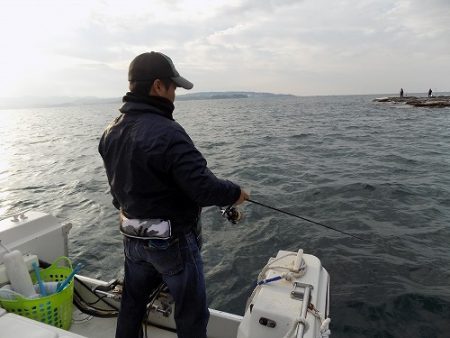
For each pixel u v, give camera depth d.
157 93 1.77
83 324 2.78
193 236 1.89
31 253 2.73
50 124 45.12
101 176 11.74
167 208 1.73
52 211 8.18
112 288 2.81
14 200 9.29
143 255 1.84
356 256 5.40
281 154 15.04
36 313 2.34
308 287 2.08
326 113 46.19
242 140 20.09
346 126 27.05
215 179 1.67
